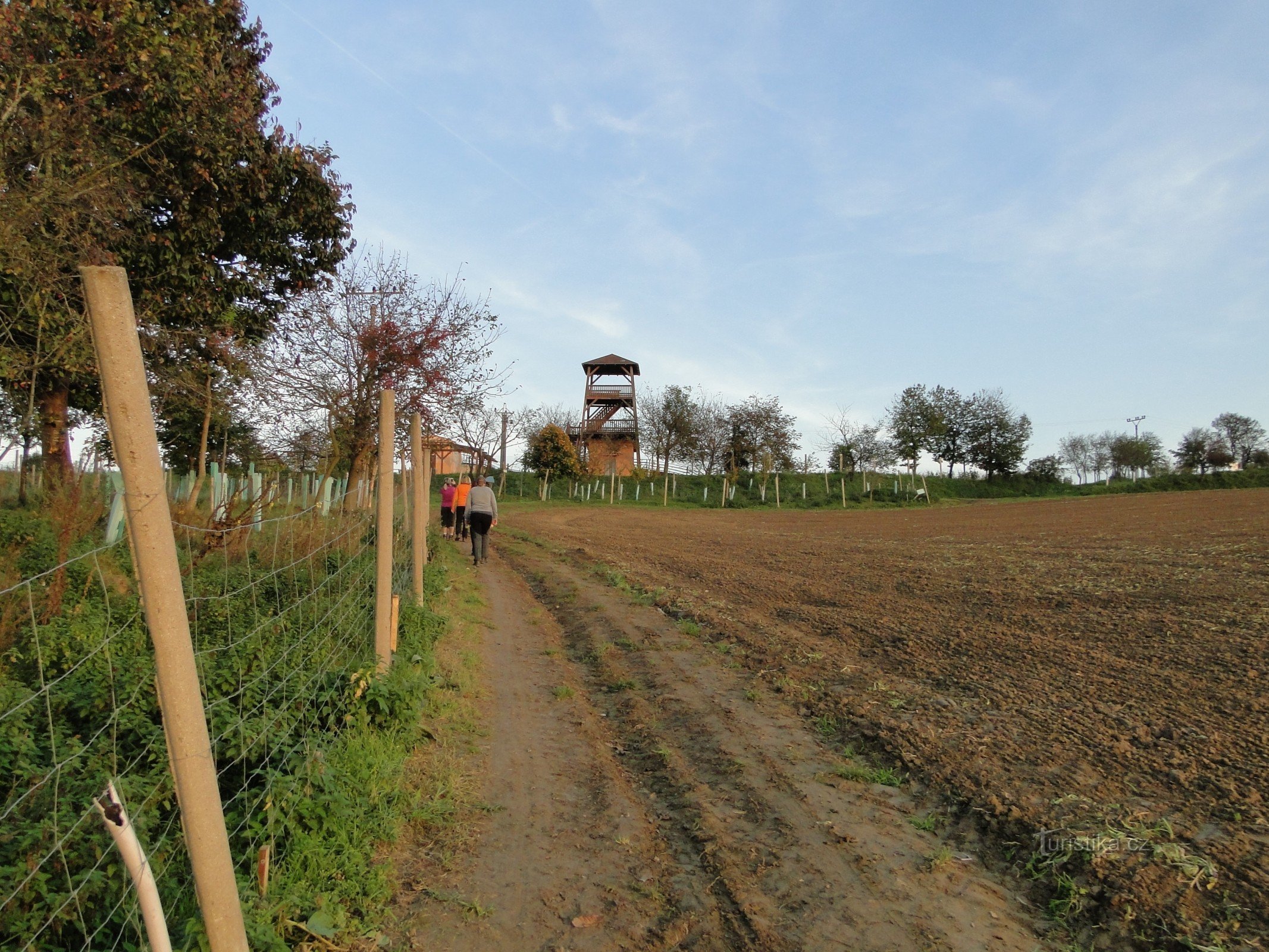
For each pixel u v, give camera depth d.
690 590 12.90
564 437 53.75
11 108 9.80
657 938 3.65
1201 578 12.06
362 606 7.62
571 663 8.77
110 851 3.24
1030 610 10.01
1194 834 4.10
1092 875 3.87
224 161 12.55
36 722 4.25
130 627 5.48
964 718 6.07
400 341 15.45
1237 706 5.82
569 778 5.50
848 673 7.53
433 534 17.39
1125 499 49.25
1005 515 37.38
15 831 3.21
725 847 4.44
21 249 9.72
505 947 3.57
